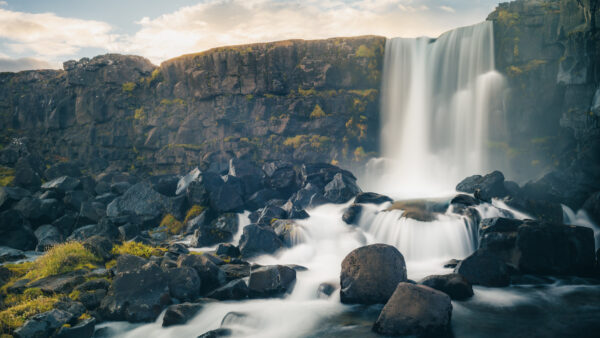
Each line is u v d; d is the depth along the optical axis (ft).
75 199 68.74
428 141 85.87
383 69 91.56
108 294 34.50
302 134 91.61
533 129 74.49
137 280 34.73
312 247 50.67
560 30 70.79
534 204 54.60
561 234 40.45
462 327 29.37
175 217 67.05
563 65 69.67
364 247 35.55
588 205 54.49
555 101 72.74
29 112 121.19
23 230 55.36
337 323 31.42
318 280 40.22
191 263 39.32
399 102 89.45
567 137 70.33
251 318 32.60
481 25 79.36
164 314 33.53
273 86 93.50
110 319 33.22
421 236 49.55
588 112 65.10
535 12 74.54
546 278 39.06
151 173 103.86
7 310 30.60
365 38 91.91
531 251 40.73
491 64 78.07
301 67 92.89
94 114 108.99
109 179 90.94
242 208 66.44
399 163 87.15
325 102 91.35
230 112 96.58
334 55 92.32
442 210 53.57
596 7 64.44
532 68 74.02
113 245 47.83
